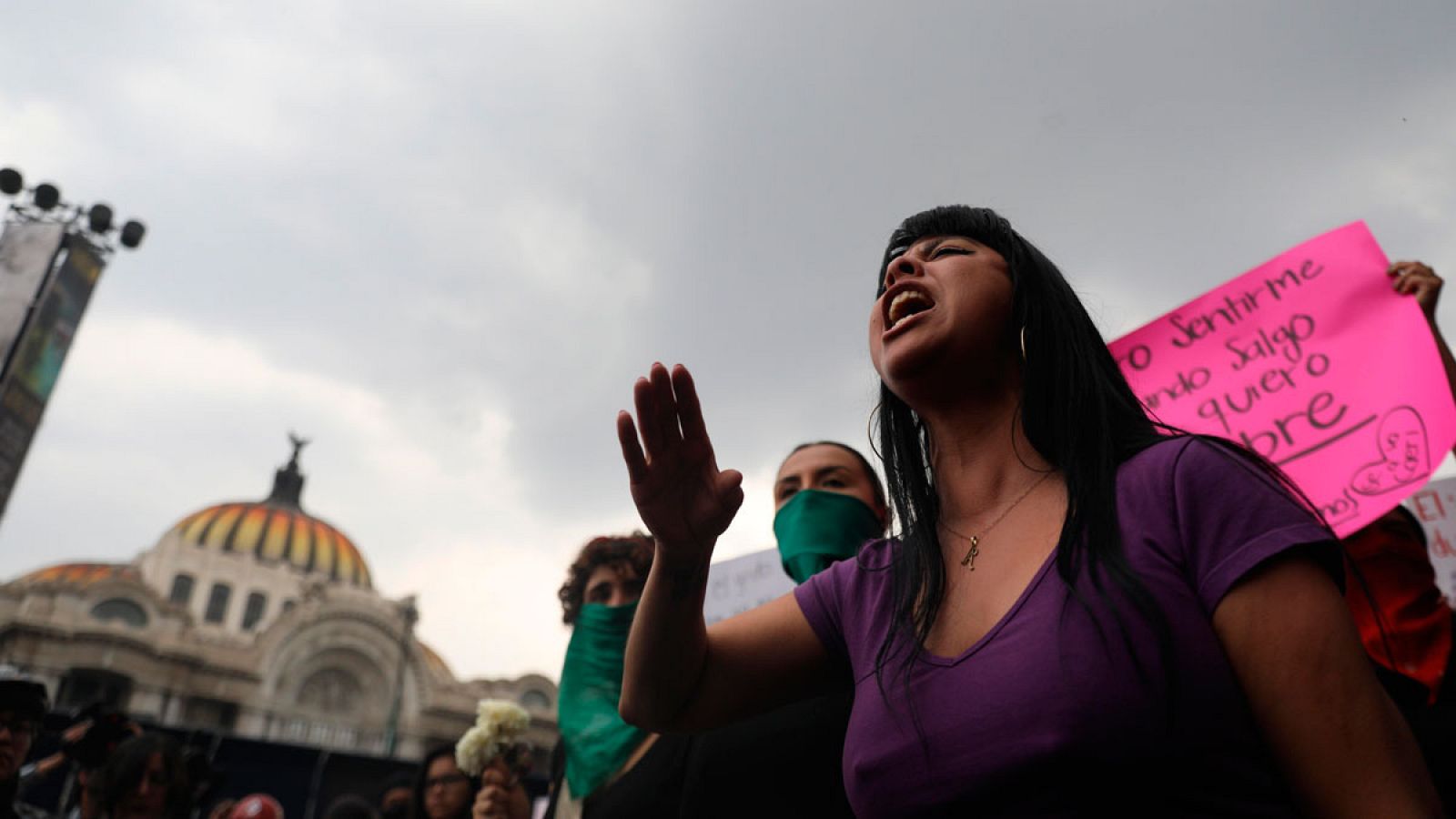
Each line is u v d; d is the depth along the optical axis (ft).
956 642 3.26
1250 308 9.39
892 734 3.20
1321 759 2.60
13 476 59.00
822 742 6.24
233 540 211.82
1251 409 9.03
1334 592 2.78
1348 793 2.55
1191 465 3.08
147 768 12.03
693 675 3.85
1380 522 8.14
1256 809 2.68
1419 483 7.84
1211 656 2.78
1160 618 2.81
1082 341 3.68
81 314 65.46
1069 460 3.32
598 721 8.43
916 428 4.37
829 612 4.10
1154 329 9.91
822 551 8.16
